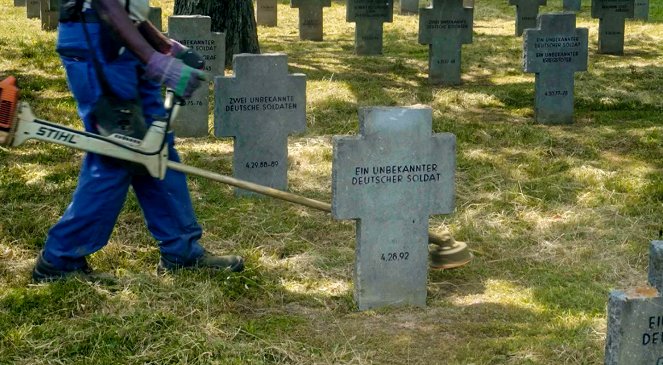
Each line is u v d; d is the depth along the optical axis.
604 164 9.31
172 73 5.42
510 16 20.86
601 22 15.80
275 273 6.53
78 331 5.35
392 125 5.77
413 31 18.55
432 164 5.91
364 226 5.88
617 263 6.84
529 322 5.82
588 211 7.91
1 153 9.08
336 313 5.96
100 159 5.84
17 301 5.72
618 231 7.44
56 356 5.17
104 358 5.12
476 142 10.05
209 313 5.75
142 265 6.52
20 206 7.59
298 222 7.55
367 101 11.81
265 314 5.90
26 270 6.33
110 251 6.62
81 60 5.69
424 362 5.25
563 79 10.98
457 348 5.41
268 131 8.16
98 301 5.80
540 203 8.08
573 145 9.91
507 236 7.38
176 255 6.28
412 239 5.99
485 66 14.75
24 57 14.49
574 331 5.61
